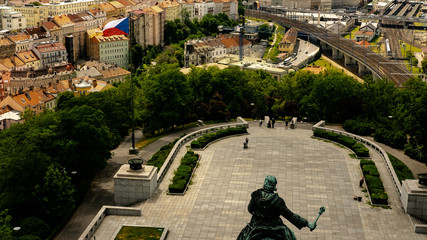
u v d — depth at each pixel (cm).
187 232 15512
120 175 17300
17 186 18675
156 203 17088
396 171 19350
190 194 17675
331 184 18462
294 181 18638
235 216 16388
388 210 16738
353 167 19900
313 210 16712
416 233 15525
